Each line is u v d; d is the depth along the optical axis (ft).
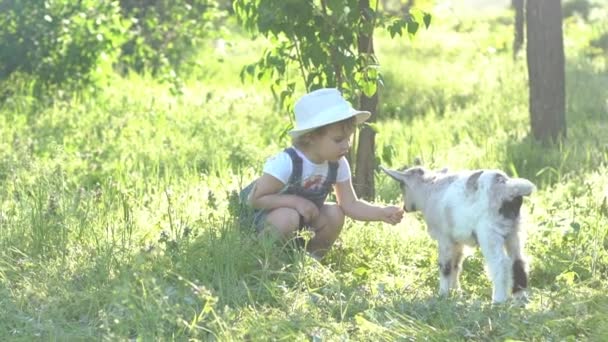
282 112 34.12
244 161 27.43
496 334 16.38
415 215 21.88
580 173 25.76
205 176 24.64
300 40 21.95
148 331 16.12
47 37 35.32
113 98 36.11
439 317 16.99
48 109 32.50
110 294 17.22
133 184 24.30
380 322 16.90
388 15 22.27
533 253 19.97
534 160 27.99
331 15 21.85
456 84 41.65
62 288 17.74
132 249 19.07
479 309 17.01
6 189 23.03
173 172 25.84
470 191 17.75
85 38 35.58
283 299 17.44
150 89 39.01
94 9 36.50
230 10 60.08
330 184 19.27
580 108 35.50
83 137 29.27
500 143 29.63
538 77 30.91
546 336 16.42
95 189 23.17
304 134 18.79
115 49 37.63
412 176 18.62
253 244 18.90
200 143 28.94
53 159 26.43
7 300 17.28
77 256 18.98
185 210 21.42
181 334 16.34
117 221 20.70
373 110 22.95
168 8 44.73
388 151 22.93
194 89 41.65
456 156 28.37
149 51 42.11
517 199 17.58
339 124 18.69
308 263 18.58
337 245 19.86
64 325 16.79
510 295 17.69
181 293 17.34
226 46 44.11
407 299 17.76
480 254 19.98
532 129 31.19
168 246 18.71
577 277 19.17
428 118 35.06
